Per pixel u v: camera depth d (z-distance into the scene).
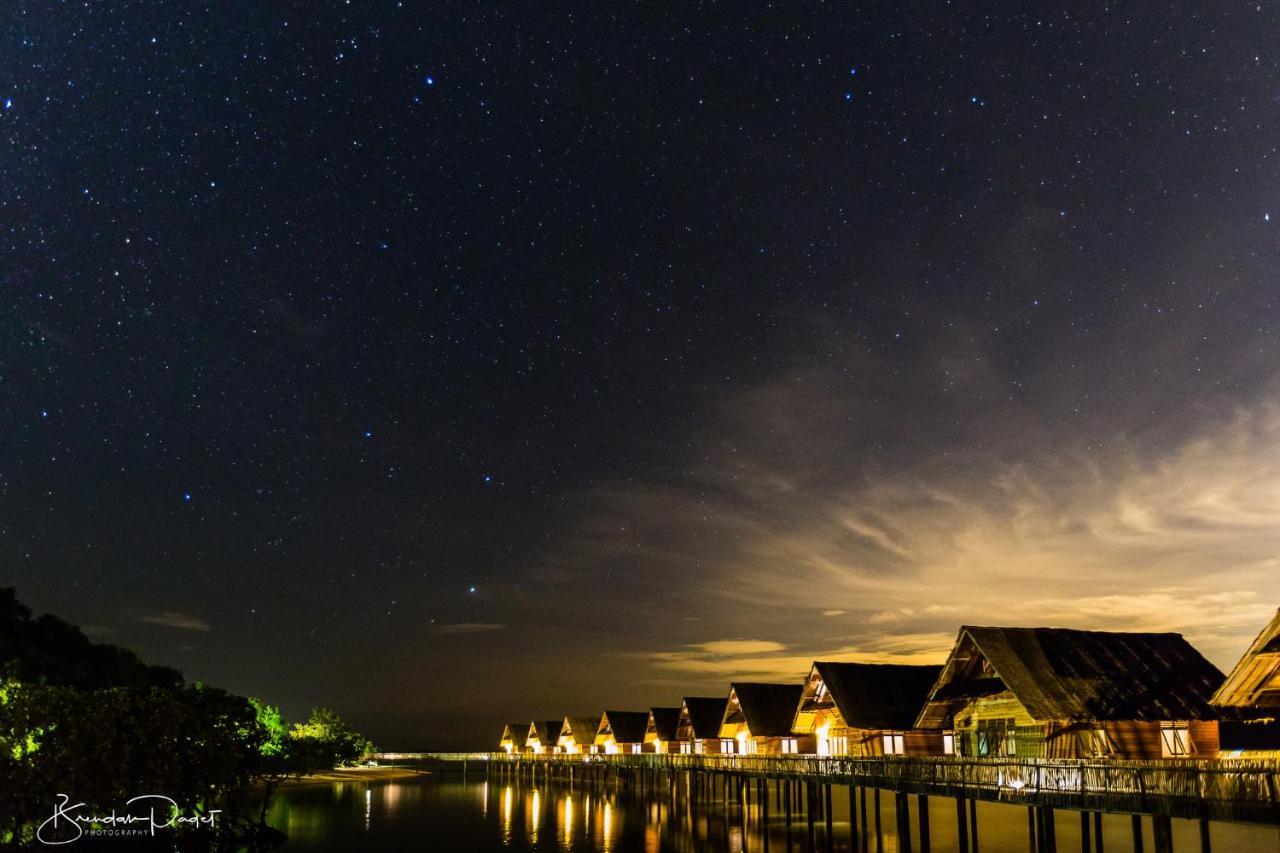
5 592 57.97
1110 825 42.81
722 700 71.88
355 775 109.19
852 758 34.34
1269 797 17.66
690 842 44.31
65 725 32.72
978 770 26.78
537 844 44.59
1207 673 37.88
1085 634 39.00
